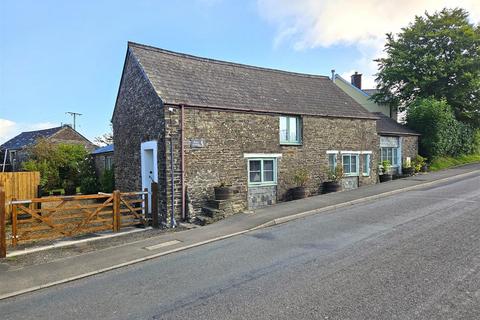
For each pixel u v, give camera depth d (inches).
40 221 379.6
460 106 1086.4
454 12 1070.4
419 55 1076.5
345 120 672.4
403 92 1121.4
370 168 724.0
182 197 460.1
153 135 484.7
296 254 279.1
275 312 181.2
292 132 597.6
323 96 706.8
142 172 524.7
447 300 182.9
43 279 257.1
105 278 255.9
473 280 206.2
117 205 430.3
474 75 1016.2
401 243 287.7
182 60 580.7
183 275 248.8
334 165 652.7
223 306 192.7
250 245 318.0
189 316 183.5
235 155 515.2
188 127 468.8
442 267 229.1
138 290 225.8
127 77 586.6
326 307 182.9
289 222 408.8
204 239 351.9
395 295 192.1
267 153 552.7
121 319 185.2
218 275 243.4
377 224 359.9
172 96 469.4
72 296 223.0
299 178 573.6
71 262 297.7
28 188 584.7
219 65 628.4
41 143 957.8
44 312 200.4
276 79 685.3
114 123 676.7
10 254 330.6
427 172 867.4
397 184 657.6
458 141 1050.1
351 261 252.5
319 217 420.8
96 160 978.1
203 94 510.6
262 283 222.5
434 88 1055.6
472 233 303.4
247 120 530.6
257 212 465.4
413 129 986.7
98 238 396.2
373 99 1197.7
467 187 577.6
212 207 467.2
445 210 402.3
